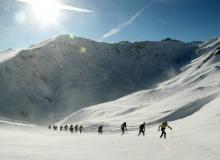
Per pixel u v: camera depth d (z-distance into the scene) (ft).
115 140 89.30
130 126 252.01
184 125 145.07
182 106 289.94
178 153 60.08
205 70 592.19
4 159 45.91
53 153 55.36
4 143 70.18
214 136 88.63
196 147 69.67
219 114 134.10
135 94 522.06
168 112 290.35
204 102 288.71
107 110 401.29
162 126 98.53
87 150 62.08
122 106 429.79
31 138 90.74
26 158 47.88
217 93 302.04
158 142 82.28
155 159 51.60
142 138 98.22
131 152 60.18
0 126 136.46
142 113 324.19
